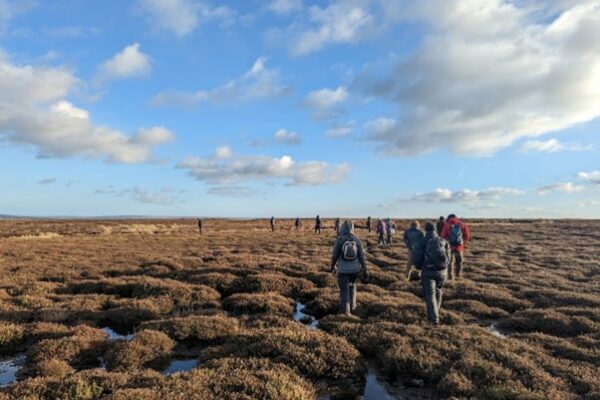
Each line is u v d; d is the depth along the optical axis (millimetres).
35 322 12336
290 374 8219
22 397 7031
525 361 8633
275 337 9781
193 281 18281
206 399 6918
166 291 15891
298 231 66375
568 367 8555
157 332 10719
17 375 8969
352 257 12906
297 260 24641
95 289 17250
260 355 9188
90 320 13016
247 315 13414
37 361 9344
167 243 41156
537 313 12992
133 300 14672
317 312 14430
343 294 13008
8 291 16547
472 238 43344
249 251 32281
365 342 10281
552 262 25406
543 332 11914
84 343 10180
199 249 33719
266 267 21875
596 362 8977
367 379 8773
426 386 8438
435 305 11984
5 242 41281
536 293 16188
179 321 11680
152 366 9508
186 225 91812
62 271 21203
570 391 7496
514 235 47469
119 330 12453
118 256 28312
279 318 12516
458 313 13500
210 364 8742
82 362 9656
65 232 61750
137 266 23422
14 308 13641
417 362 8898
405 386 8453
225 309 14781
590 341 10367
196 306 14836
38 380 7762
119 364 9195
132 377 8078
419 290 16781
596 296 15258
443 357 9078
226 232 65438
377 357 9805
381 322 11766
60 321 12953
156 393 6980
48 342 10070
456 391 7598
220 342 10898
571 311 13188
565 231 52469
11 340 10875
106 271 21625
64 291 17328
